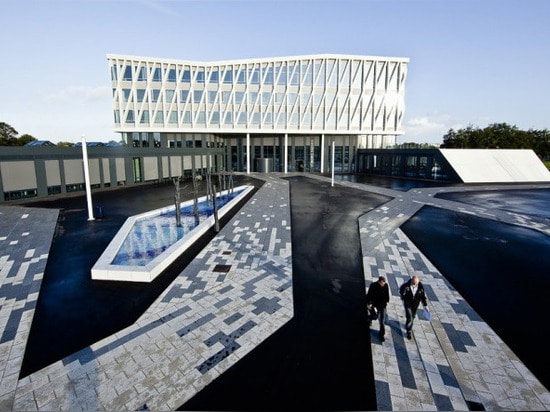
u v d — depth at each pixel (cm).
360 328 763
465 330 755
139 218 1792
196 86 4791
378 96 4941
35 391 571
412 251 1303
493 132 5794
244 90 4847
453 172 3512
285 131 4938
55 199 2409
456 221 1792
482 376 610
